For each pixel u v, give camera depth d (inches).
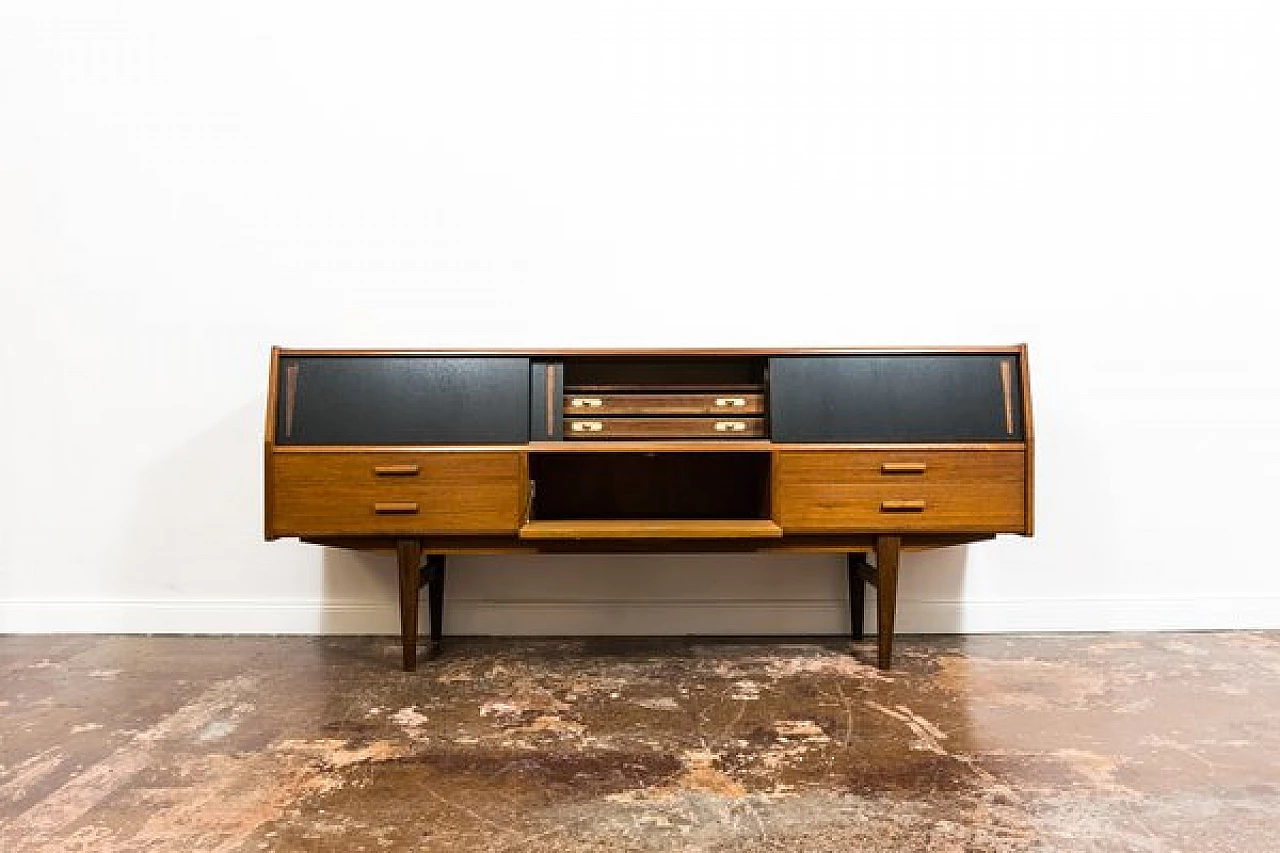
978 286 100.8
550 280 101.0
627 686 77.7
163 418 99.8
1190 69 101.7
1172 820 49.9
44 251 99.9
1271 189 101.1
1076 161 101.2
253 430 100.0
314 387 80.6
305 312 100.3
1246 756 60.1
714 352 82.4
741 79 101.5
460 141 101.0
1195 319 100.7
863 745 62.3
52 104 100.3
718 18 101.7
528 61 101.3
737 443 80.3
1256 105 101.5
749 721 67.9
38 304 100.0
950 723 67.1
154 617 99.0
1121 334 100.5
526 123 101.3
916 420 81.2
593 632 98.8
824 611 99.3
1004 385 82.2
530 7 101.3
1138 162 101.2
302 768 58.1
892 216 101.0
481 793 53.9
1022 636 97.4
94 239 100.0
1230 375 100.4
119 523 99.6
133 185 100.3
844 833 48.1
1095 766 58.2
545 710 70.7
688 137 101.3
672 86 101.5
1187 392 100.4
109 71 100.4
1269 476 100.3
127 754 60.8
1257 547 100.2
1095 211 100.9
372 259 100.7
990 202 101.0
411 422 80.4
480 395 81.0
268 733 65.2
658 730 65.8
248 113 100.6
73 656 88.6
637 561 99.1
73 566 99.3
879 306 101.0
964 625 99.3
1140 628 99.7
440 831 48.5
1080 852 46.0
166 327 100.1
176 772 57.5
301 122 100.7
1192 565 100.1
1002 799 52.8
